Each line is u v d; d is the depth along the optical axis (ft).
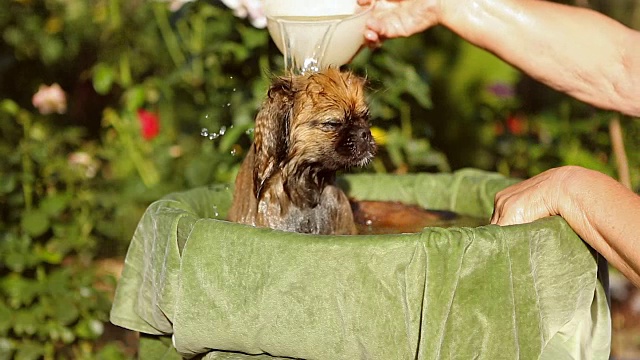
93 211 20.88
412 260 8.84
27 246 19.03
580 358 10.25
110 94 26.17
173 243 9.91
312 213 12.89
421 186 14.16
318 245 8.89
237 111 18.16
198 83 20.54
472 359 9.05
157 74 24.71
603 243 9.36
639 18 22.67
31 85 25.07
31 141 20.15
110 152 23.07
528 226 9.32
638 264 8.90
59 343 19.57
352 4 12.38
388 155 19.45
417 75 19.79
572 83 11.84
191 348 9.84
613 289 21.83
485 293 9.04
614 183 9.48
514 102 22.93
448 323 8.98
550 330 9.90
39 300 19.02
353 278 8.87
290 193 12.71
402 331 8.90
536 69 11.96
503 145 22.71
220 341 9.55
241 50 18.37
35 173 19.83
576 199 9.53
